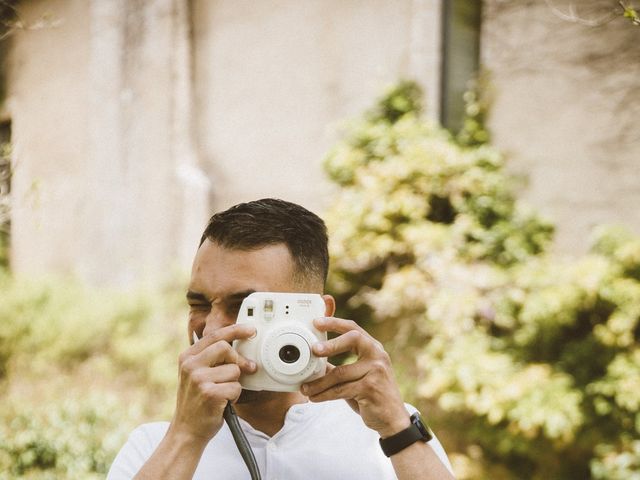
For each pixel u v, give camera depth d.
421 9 5.45
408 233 4.64
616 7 4.38
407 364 4.68
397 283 4.51
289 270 1.36
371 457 1.41
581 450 4.02
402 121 5.27
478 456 4.28
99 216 7.74
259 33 6.79
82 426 4.80
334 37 6.12
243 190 6.98
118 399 5.59
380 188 4.87
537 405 3.87
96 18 7.73
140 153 7.66
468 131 5.21
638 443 3.76
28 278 7.59
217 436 1.44
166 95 7.43
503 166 5.06
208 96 7.32
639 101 4.41
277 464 1.38
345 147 5.35
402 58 5.62
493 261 4.70
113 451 4.58
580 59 4.66
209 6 7.29
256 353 1.27
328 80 6.17
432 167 4.82
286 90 6.55
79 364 6.42
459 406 4.20
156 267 7.48
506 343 4.33
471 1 5.38
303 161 6.41
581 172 4.70
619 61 4.47
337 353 1.27
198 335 1.41
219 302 1.34
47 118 8.34
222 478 1.37
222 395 1.20
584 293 3.96
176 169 7.35
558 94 4.80
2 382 6.13
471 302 4.25
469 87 5.29
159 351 6.13
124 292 7.04
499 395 3.93
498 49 5.11
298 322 1.28
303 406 1.48
